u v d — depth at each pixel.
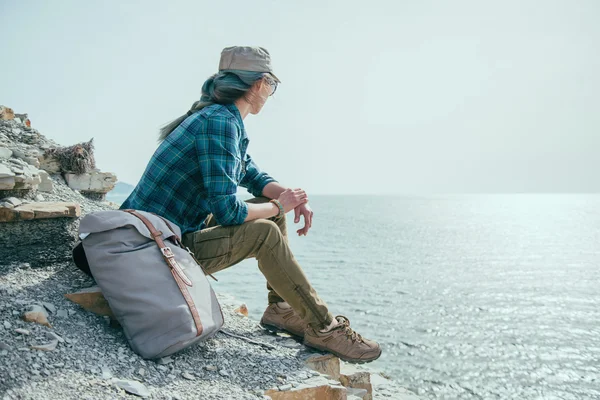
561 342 16.56
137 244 2.21
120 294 2.10
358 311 20.03
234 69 2.53
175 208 2.49
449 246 53.34
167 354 2.10
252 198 2.98
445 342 15.77
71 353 1.97
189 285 2.17
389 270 33.53
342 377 3.14
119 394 1.76
